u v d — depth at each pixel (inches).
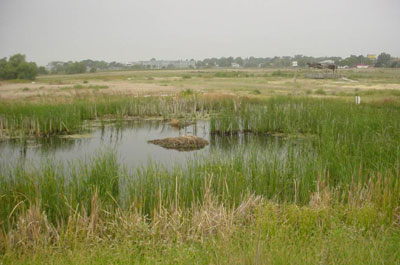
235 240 195.8
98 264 177.8
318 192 274.1
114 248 203.5
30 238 222.8
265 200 266.1
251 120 713.0
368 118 533.6
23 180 293.6
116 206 278.2
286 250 172.7
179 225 231.8
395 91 1347.2
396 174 288.8
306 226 215.9
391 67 4234.7
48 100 985.5
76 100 983.6
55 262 184.9
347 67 4252.0
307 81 2345.0
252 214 251.8
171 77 3371.1
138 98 1018.7
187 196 282.8
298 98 978.1
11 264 185.6
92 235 222.8
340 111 691.4
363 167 337.4
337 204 255.8
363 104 890.1
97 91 1350.9
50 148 568.4
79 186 283.6
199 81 2522.1
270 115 708.0
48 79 3134.8
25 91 1508.4
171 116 884.6
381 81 2237.9
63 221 239.3
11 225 248.4
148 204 274.1
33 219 231.1
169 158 497.7
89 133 695.7
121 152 540.4
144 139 649.0
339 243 184.2
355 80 2343.8
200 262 174.9
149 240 214.2
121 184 323.3
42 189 274.5
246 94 1320.1
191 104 970.7
